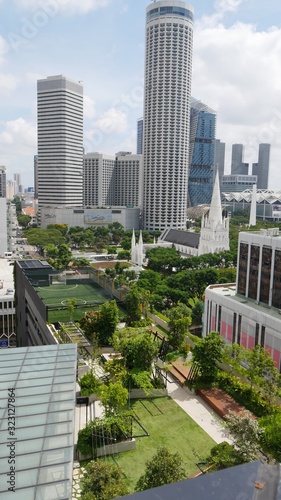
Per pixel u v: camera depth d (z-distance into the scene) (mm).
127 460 41875
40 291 100500
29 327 93312
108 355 68062
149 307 94562
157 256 164625
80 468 40000
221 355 57594
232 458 37344
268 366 52781
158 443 45125
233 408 51969
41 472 24859
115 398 44906
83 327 73000
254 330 68562
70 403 33250
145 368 58156
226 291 84062
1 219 194125
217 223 183625
